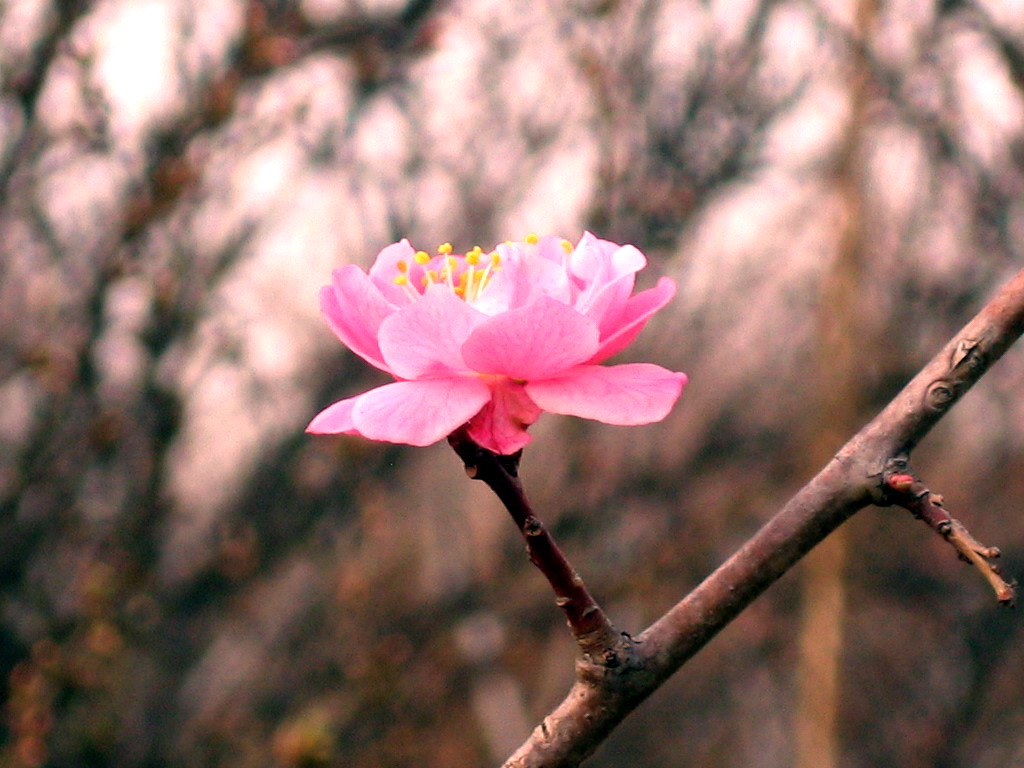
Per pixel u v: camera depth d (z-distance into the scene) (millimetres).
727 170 10375
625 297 2232
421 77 10172
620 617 11000
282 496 10602
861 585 11039
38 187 9742
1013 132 10086
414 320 2018
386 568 10945
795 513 1985
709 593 1998
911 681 11078
